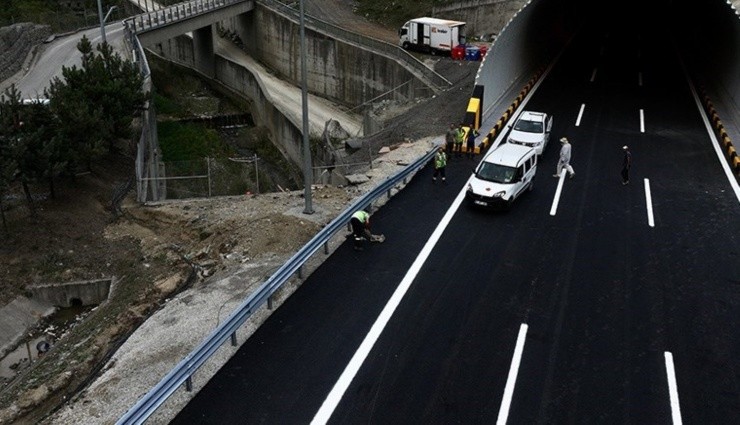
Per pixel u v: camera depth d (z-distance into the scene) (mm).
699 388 13117
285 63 67312
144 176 28438
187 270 20203
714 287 17062
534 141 26750
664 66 43031
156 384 12070
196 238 22500
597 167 26141
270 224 21172
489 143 29219
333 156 32344
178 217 23781
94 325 18625
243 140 51406
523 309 15969
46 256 22672
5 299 21094
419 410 12383
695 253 18969
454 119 33312
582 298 16484
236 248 20188
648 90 37531
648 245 19469
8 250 22812
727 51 34625
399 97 50188
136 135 31000
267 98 52656
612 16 61750
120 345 15703
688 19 49375
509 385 13148
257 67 69750
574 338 14789
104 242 23531
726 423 12117
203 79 65938
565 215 21609
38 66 41844
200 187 31656
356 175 25812
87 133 26125
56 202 25422
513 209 22094
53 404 14820
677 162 26656
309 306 15914
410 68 48719
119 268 22172
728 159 27031
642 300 16422
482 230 20391
